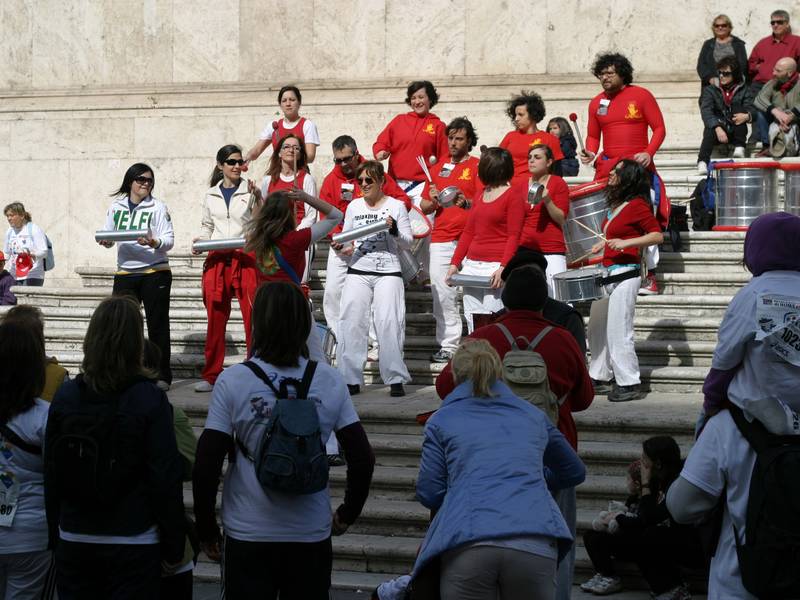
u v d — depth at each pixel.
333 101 14.75
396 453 8.20
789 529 4.41
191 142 15.04
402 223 9.38
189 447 5.35
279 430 4.81
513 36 14.52
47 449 5.02
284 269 7.36
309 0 14.91
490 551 4.71
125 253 9.74
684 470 4.77
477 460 4.87
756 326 4.59
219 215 9.87
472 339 5.20
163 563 5.14
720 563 4.71
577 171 12.70
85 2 15.41
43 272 13.45
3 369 5.50
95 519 4.95
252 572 4.89
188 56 15.20
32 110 15.42
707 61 13.10
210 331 9.64
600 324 9.16
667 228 11.22
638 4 14.27
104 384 4.98
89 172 15.27
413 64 14.73
